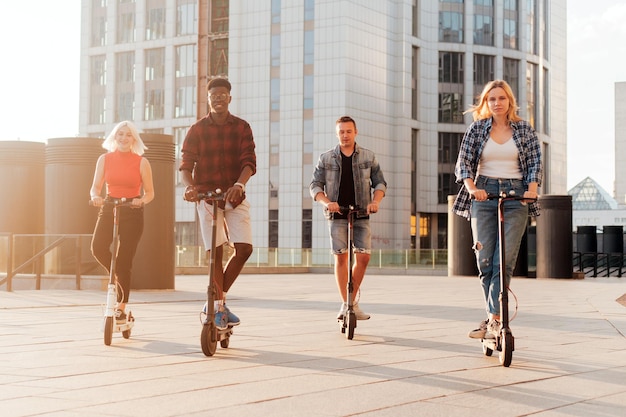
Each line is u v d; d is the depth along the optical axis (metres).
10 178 17.44
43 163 17.80
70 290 14.91
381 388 4.84
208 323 6.14
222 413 4.07
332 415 4.04
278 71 60.19
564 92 76.88
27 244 15.86
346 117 7.96
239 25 61.59
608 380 5.23
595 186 96.31
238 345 6.91
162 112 64.81
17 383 4.93
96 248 7.36
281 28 60.16
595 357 6.33
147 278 15.20
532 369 5.68
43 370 5.43
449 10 65.12
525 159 6.35
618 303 12.53
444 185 64.62
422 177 63.81
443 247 65.00
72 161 15.95
